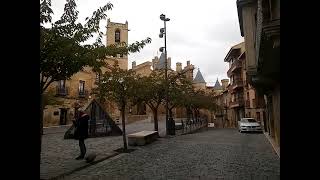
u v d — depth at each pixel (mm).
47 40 7305
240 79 50812
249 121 32625
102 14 8453
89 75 45719
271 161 11234
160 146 16469
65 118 41344
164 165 10211
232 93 57750
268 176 8438
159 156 12461
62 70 7758
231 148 15703
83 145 11047
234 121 59969
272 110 20703
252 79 18312
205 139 21453
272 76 12898
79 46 7941
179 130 33250
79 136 11000
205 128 44438
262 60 10555
